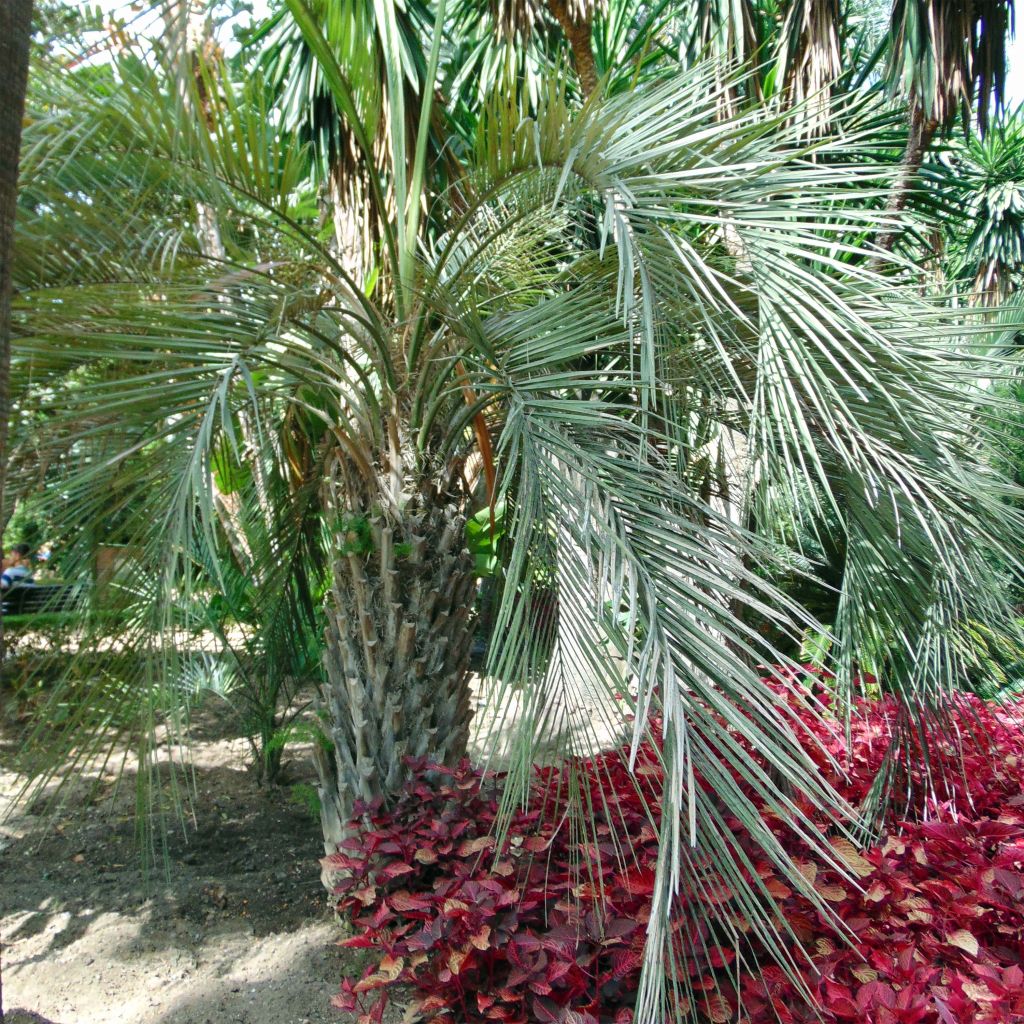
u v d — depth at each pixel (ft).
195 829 13.05
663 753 6.16
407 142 11.98
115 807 13.75
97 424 7.52
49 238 7.26
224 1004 8.64
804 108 9.19
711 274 7.17
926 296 8.91
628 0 21.80
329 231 13.91
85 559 8.32
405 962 7.97
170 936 9.94
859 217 8.01
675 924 6.84
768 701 6.17
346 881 8.68
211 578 12.62
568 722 6.98
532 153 8.39
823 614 16.56
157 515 7.89
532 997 7.41
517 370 8.21
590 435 7.59
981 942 8.23
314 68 12.78
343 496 10.67
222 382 7.44
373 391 9.79
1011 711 12.83
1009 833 9.17
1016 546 9.02
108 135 7.54
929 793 10.91
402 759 10.01
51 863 11.80
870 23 21.72
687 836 6.86
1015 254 24.90
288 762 16.08
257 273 8.20
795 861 8.28
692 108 8.20
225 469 12.44
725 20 14.83
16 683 9.78
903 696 9.82
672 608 6.33
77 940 9.78
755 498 9.25
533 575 7.11
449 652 10.44
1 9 4.31
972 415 8.89
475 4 19.60
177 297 7.88
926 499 7.95
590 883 7.70
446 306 8.85
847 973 7.57
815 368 7.39
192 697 13.56
